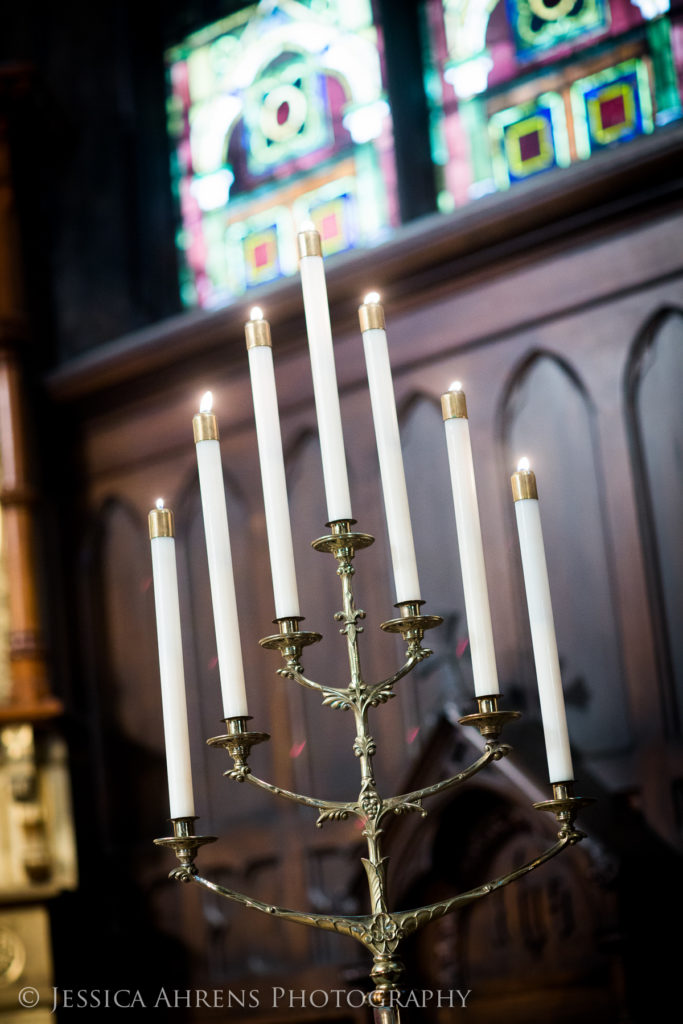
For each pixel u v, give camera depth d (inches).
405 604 80.6
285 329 212.7
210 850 205.6
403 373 201.3
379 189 219.3
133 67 246.4
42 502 225.6
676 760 167.5
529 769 162.2
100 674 224.1
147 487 224.8
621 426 180.2
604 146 199.0
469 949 175.2
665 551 174.6
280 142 233.0
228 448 216.8
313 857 196.4
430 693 189.8
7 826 206.2
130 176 241.1
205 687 212.1
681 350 177.9
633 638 174.2
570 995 167.0
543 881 171.3
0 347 226.8
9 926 195.5
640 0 199.5
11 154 237.8
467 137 212.2
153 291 236.7
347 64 227.6
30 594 216.1
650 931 151.9
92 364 227.0
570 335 187.2
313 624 202.2
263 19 240.2
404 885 170.7
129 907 211.9
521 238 191.8
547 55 207.6
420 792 80.8
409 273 201.0
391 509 81.9
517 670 182.1
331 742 198.4
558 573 182.1
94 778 219.6
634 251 183.2
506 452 190.2
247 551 211.8
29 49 251.0
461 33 216.8
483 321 194.9
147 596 222.7
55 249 242.4
